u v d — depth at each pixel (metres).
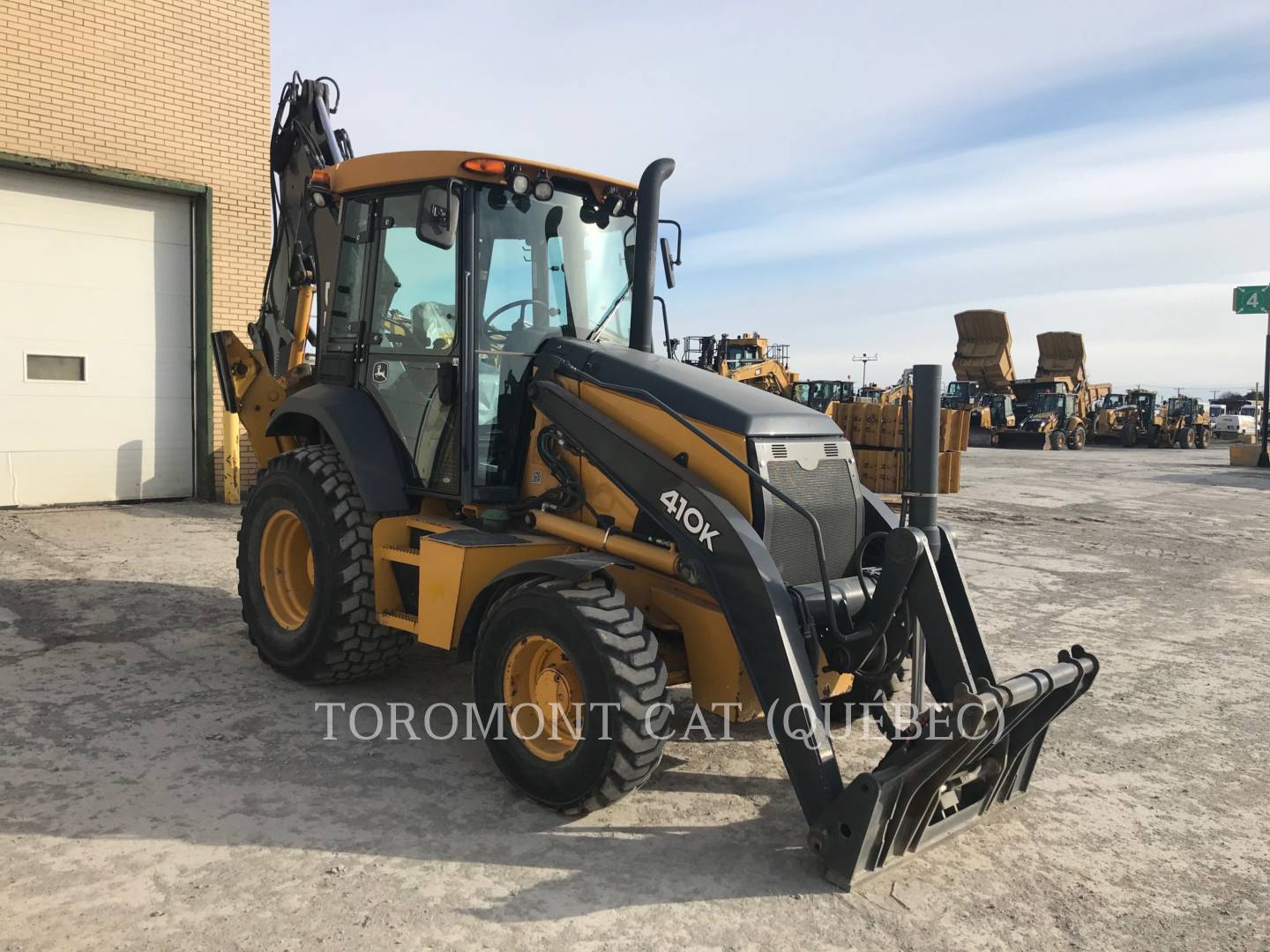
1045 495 16.20
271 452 6.04
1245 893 3.20
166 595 6.51
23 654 5.19
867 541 3.74
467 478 4.27
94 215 9.71
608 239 4.84
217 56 10.26
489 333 4.35
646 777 3.41
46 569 7.09
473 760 4.05
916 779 3.08
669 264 5.08
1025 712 3.37
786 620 3.30
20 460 9.41
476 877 3.07
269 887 2.96
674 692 5.13
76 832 3.25
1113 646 6.35
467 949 2.67
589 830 3.45
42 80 9.08
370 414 4.80
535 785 3.57
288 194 6.26
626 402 3.99
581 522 4.14
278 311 6.32
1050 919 2.98
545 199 4.36
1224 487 18.48
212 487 10.50
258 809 3.48
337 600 4.56
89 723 4.25
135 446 10.13
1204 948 2.87
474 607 3.95
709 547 3.52
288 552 5.08
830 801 3.14
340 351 5.09
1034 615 7.19
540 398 4.28
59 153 9.22
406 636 4.86
